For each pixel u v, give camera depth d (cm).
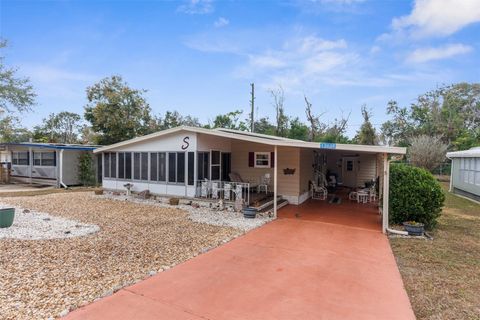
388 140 3647
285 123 3300
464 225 948
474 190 1516
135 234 733
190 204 1145
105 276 482
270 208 1106
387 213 805
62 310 374
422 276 518
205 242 682
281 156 1262
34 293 416
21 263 526
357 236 770
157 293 430
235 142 1364
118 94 2603
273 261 576
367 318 379
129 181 1360
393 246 695
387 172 801
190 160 1164
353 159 1912
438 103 3431
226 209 1070
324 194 1394
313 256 610
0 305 381
